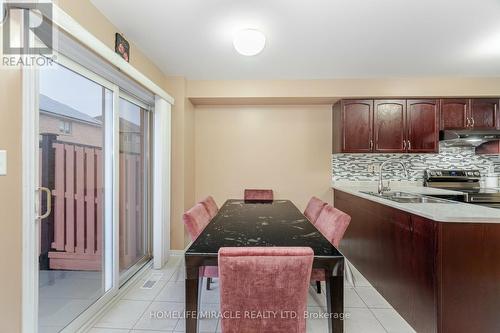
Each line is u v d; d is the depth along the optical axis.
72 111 1.96
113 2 1.89
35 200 1.45
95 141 2.24
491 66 3.12
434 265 1.73
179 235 3.48
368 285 2.70
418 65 3.09
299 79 3.58
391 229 2.30
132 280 2.71
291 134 4.05
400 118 3.62
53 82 1.77
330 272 1.53
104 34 2.06
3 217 1.28
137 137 3.12
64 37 1.62
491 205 3.33
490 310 1.68
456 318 1.68
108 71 2.21
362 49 2.68
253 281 1.30
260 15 2.06
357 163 4.04
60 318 1.90
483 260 1.68
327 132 4.05
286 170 4.06
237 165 4.07
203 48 2.65
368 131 3.64
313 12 2.02
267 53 2.77
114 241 2.37
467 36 2.39
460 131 3.44
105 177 2.36
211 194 4.08
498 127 3.55
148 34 2.36
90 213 2.20
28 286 1.40
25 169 1.39
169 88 3.48
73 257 2.01
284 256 1.28
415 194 3.15
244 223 2.22
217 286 2.68
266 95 3.60
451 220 1.68
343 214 1.94
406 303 2.05
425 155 3.99
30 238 1.41
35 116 1.45
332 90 3.57
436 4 1.91
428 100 3.60
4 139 1.28
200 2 1.89
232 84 3.61
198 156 4.09
